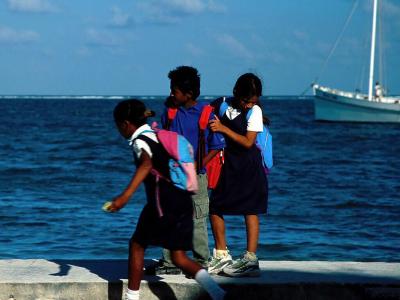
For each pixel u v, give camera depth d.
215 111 13.01
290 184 51.62
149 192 11.38
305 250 26.06
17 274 13.06
